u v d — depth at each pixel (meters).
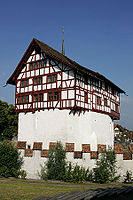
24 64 33.22
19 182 21.30
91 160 25.17
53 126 28.94
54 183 21.48
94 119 31.19
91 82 31.58
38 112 30.72
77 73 28.14
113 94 38.69
